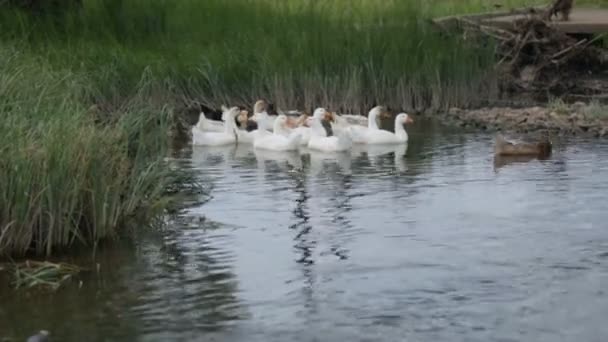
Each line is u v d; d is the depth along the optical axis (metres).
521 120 25.22
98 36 28.55
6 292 12.50
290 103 27.73
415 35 29.31
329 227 15.27
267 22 30.36
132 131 16.55
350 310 11.85
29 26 27.67
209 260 13.72
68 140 14.32
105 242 14.54
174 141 23.61
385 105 28.17
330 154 21.73
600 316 11.56
